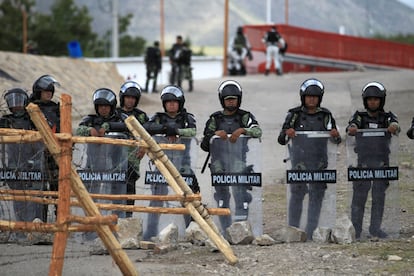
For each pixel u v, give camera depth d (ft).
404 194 61.67
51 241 48.52
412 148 78.89
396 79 145.79
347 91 131.34
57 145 36.78
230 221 49.83
